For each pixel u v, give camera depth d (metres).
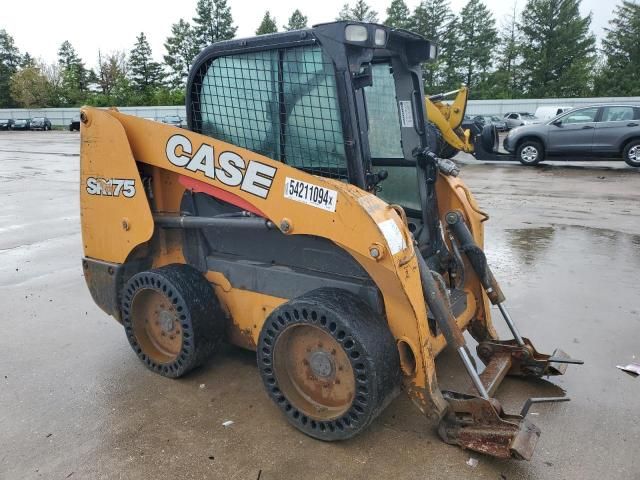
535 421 3.06
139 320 3.64
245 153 2.96
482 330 3.74
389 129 3.67
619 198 10.05
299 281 3.12
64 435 2.96
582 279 5.52
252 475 2.62
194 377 3.58
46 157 19.83
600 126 14.09
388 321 2.78
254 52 3.07
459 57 55.72
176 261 3.69
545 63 50.22
